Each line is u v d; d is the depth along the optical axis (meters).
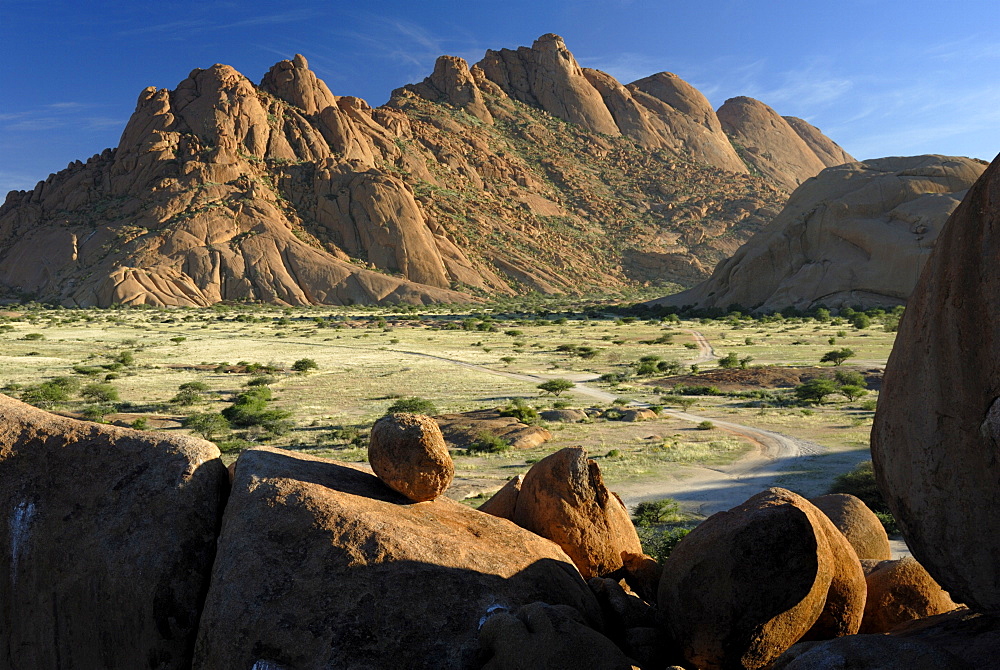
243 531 3.74
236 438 32.94
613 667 3.22
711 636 3.89
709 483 22.16
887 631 4.72
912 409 3.26
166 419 37.56
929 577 4.82
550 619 3.41
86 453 4.01
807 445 28.31
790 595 3.82
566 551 4.92
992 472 2.92
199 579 3.83
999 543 2.98
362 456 27.64
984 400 2.91
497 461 25.97
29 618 3.74
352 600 3.53
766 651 3.85
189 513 3.92
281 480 4.04
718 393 46.72
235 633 3.45
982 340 2.91
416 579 3.66
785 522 3.83
